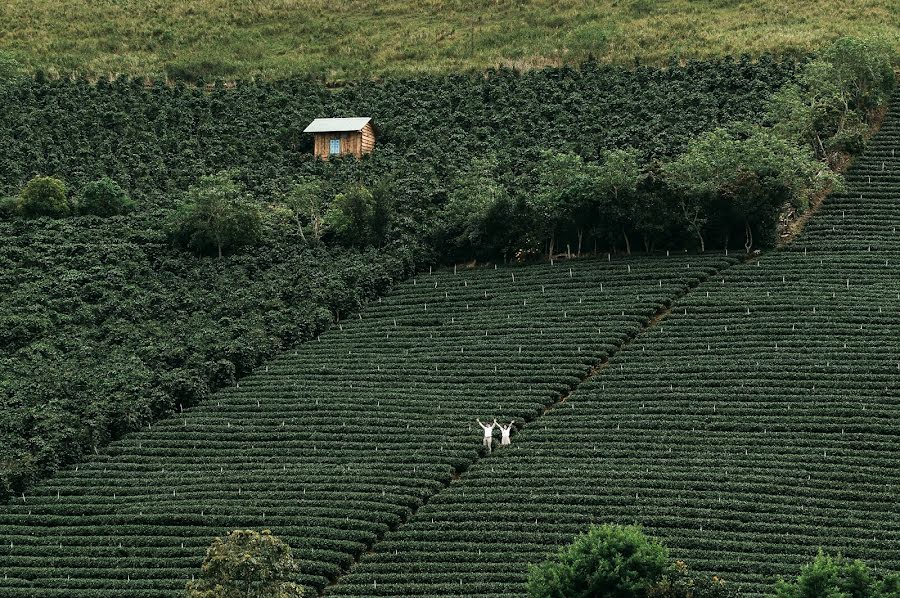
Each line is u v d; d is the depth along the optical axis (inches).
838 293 5315.0
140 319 5664.4
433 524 4092.0
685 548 3828.7
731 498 4072.3
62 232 6373.0
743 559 3737.7
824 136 6594.5
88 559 4035.4
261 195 6875.0
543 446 4517.7
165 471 4579.2
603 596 3233.3
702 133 6614.2
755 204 5757.9
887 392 4606.3
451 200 6299.2
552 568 3309.5
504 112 7642.7
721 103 7278.5
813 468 4215.1
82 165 7145.7
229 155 7347.4
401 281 5989.2
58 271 6023.6
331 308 5708.7
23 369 5191.9
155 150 7367.1
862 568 3149.6
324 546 4005.9
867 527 3887.8
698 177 5861.2
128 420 4872.0
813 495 4072.3
